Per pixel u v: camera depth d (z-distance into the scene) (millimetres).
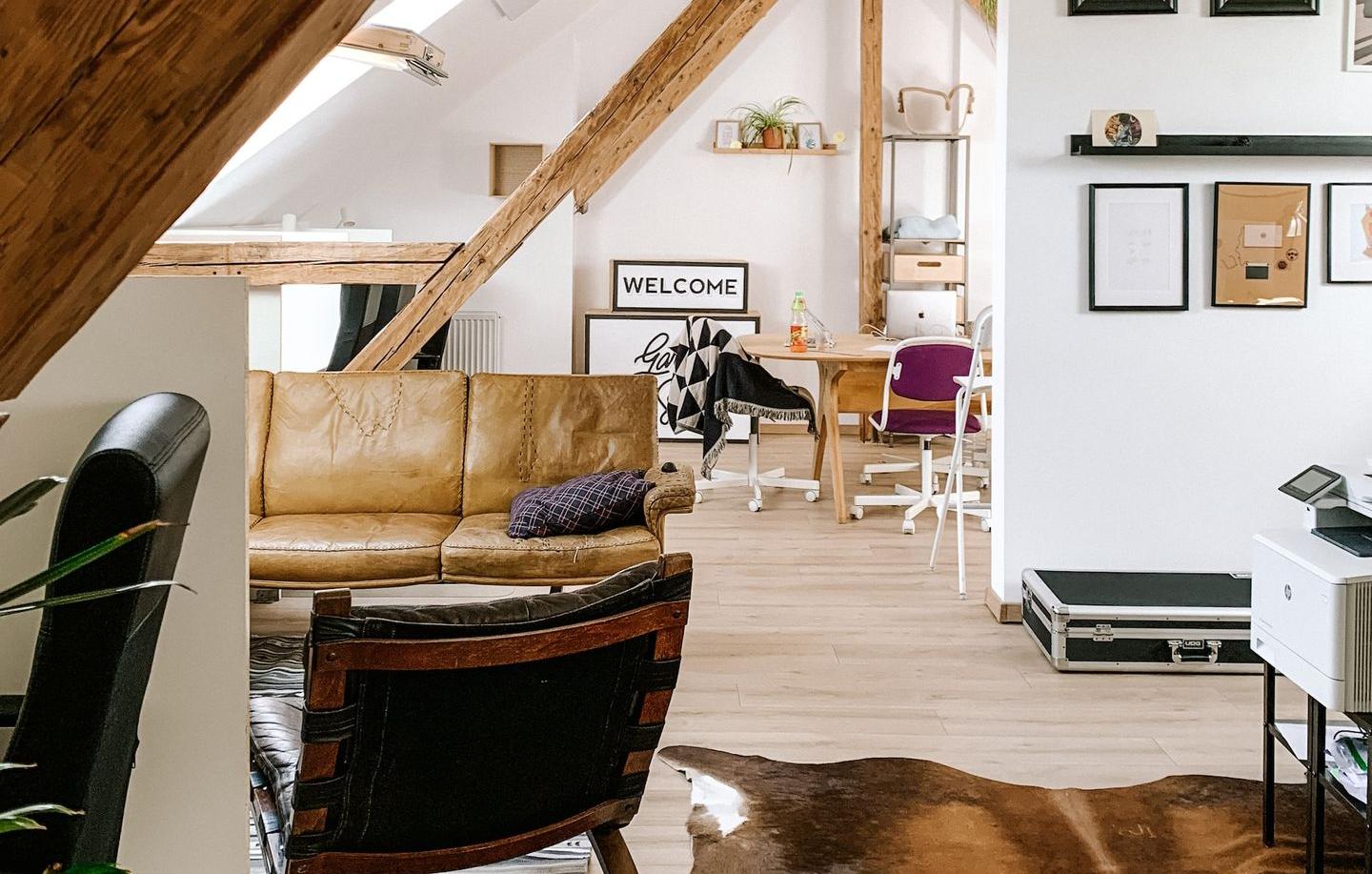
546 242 7539
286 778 2053
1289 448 4375
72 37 462
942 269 8461
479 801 1871
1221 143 4172
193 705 1771
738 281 8805
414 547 3992
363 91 6445
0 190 479
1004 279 4348
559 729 1877
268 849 1950
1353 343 4332
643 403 4527
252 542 3961
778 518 6383
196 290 1708
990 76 8750
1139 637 3971
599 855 2047
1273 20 4211
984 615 4656
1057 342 4367
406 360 5344
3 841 1102
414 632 1683
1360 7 4195
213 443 1731
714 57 8062
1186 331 4344
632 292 8797
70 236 497
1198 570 4438
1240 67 4227
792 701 3744
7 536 1661
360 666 1661
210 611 1761
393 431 4445
